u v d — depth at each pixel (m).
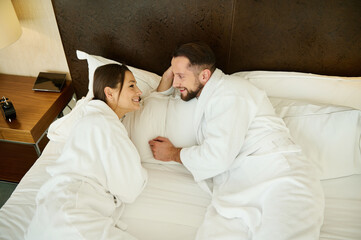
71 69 1.63
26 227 1.00
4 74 1.78
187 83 1.17
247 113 1.13
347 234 0.95
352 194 1.10
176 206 1.09
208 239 0.94
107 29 1.45
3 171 1.67
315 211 0.92
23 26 1.55
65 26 1.45
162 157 1.22
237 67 1.53
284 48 1.43
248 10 1.32
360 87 1.34
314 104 1.25
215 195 1.09
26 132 1.38
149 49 1.51
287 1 1.28
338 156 1.15
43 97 1.59
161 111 1.26
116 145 1.01
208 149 1.09
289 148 1.08
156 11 1.37
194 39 1.45
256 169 1.09
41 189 0.99
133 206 1.08
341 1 1.26
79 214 0.87
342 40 1.38
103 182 0.99
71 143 1.00
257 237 0.90
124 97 1.11
